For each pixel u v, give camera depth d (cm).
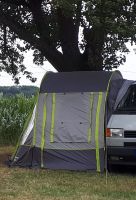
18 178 936
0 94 1809
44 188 847
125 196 793
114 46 1059
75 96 1052
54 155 1048
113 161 987
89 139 1018
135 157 960
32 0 1177
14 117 1606
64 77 1089
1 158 1224
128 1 1001
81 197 779
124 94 1078
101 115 1017
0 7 1202
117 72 1079
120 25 973
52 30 1205
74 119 1042
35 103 1093
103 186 869
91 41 1120
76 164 1026
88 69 1158
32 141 1073
